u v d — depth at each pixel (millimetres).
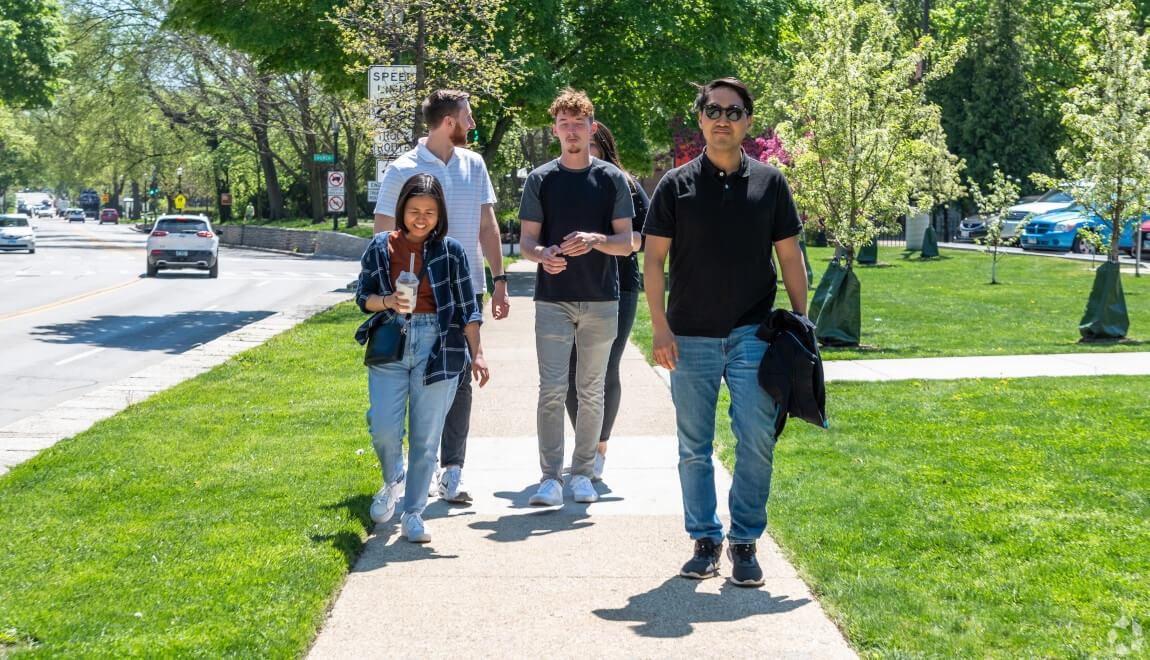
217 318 21156
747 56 37125
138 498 6676
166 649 4258
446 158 6531
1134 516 6113
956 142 52812
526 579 5227
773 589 5078
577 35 29266
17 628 4488
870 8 15617
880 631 4441
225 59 52875
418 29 20641
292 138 62281
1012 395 10094
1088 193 16344
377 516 6105
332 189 36656
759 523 5160
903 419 9070
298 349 14688
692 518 5324
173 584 5027
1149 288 22984
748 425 5125
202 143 70375
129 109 61750
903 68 15148
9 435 8953
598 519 6289
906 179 14984
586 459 6742
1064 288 23719
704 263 5133
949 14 55500
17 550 5594
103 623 4555
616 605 4867
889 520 6051
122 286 29672
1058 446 7914
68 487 6961
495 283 6734
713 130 5039
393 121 20312
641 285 7188
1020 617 4602
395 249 5836
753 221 5109
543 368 6555
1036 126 51812
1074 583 5004
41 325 19594
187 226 33344
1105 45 16953
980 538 5738
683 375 5262
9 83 55000
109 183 123438
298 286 29906
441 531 6059
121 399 10805
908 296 22344
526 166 48875
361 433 8719
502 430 8906
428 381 5754
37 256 46812
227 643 4328
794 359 5000
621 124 30188
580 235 6047
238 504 6488
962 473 7129
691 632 4539
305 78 52062
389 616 4742
